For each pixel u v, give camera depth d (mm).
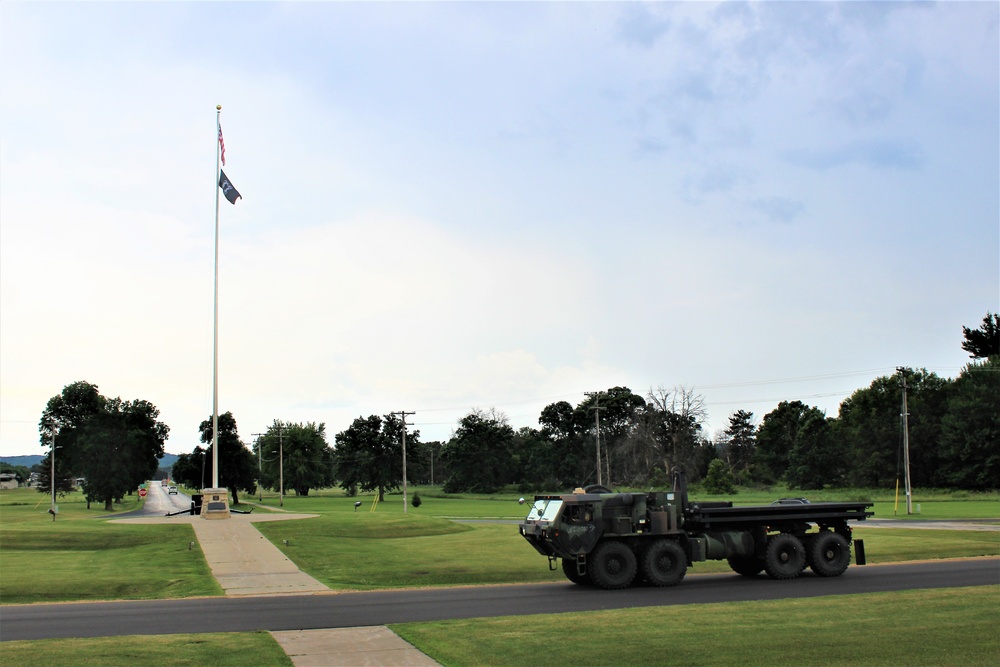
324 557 32500
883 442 113000
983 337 111812
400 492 155375
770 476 136125
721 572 26781
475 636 15234
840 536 24656
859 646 13867
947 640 14234
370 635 15656
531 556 31906
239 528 43656
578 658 13344
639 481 119438
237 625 17109
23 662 12992
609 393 151125
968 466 101000
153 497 153625
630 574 22656
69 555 34812
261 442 159125
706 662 12969
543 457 154750
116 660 13180
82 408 106625
